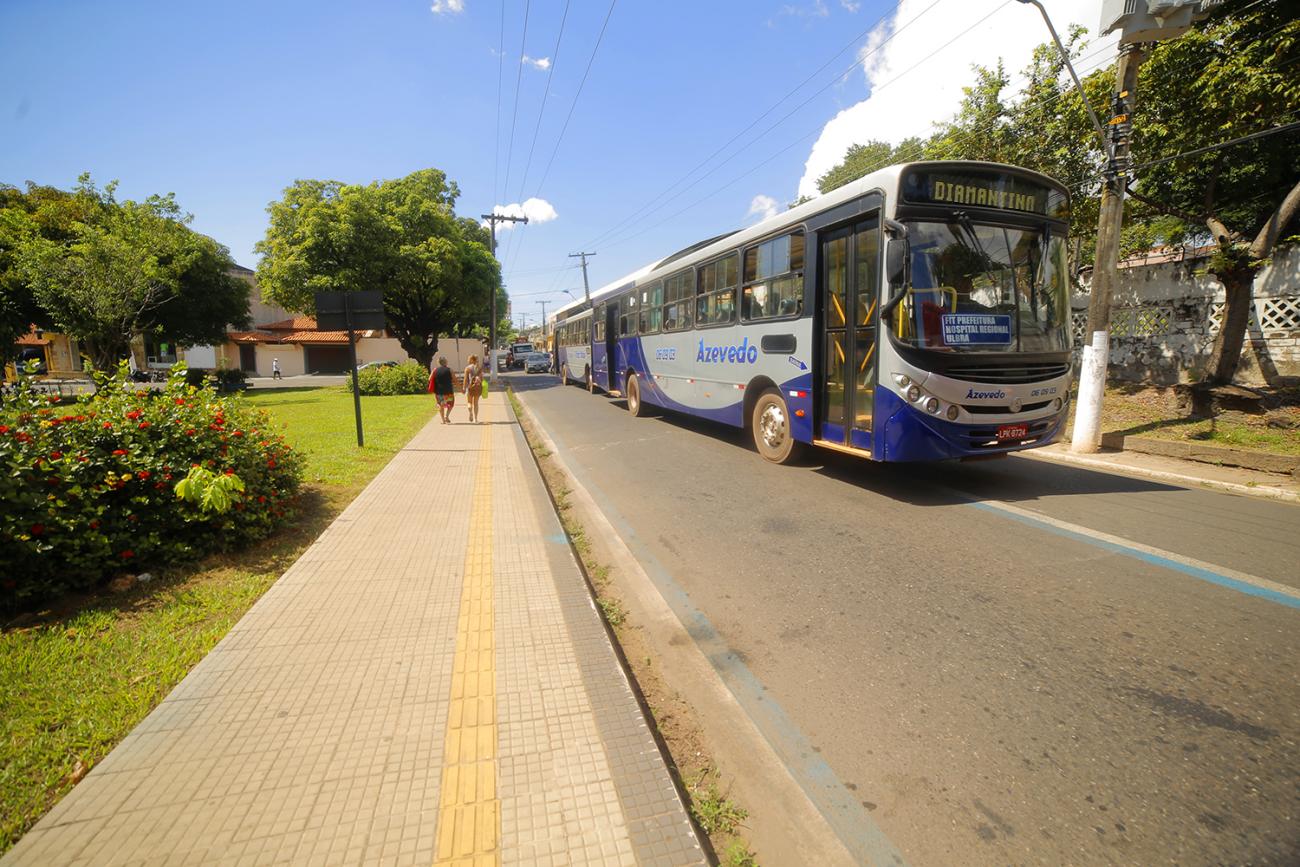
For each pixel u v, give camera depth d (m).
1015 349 6.20
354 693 2.93
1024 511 5.93
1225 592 4.01
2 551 3.71
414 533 5.49
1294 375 10.62
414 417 14.91
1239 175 11.46
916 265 5.91
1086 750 2.58
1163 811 2.24
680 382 11.41
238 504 5.00
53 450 4.17
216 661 3.22
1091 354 8.86
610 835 2.12
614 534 5.90
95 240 20.45
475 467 8.53
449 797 2.27
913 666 3.29
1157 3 7.11
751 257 8.67
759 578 4.60
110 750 2.54
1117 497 6.45
